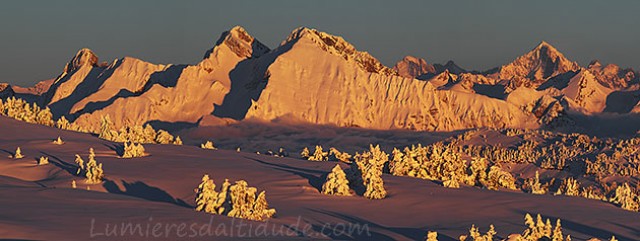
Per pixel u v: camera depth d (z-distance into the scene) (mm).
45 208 128750
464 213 163375
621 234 147500
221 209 140125
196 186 182625
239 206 139750
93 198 145000
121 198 148625
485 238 119375
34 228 110000
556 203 180125
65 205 133750
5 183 165500
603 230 150750
